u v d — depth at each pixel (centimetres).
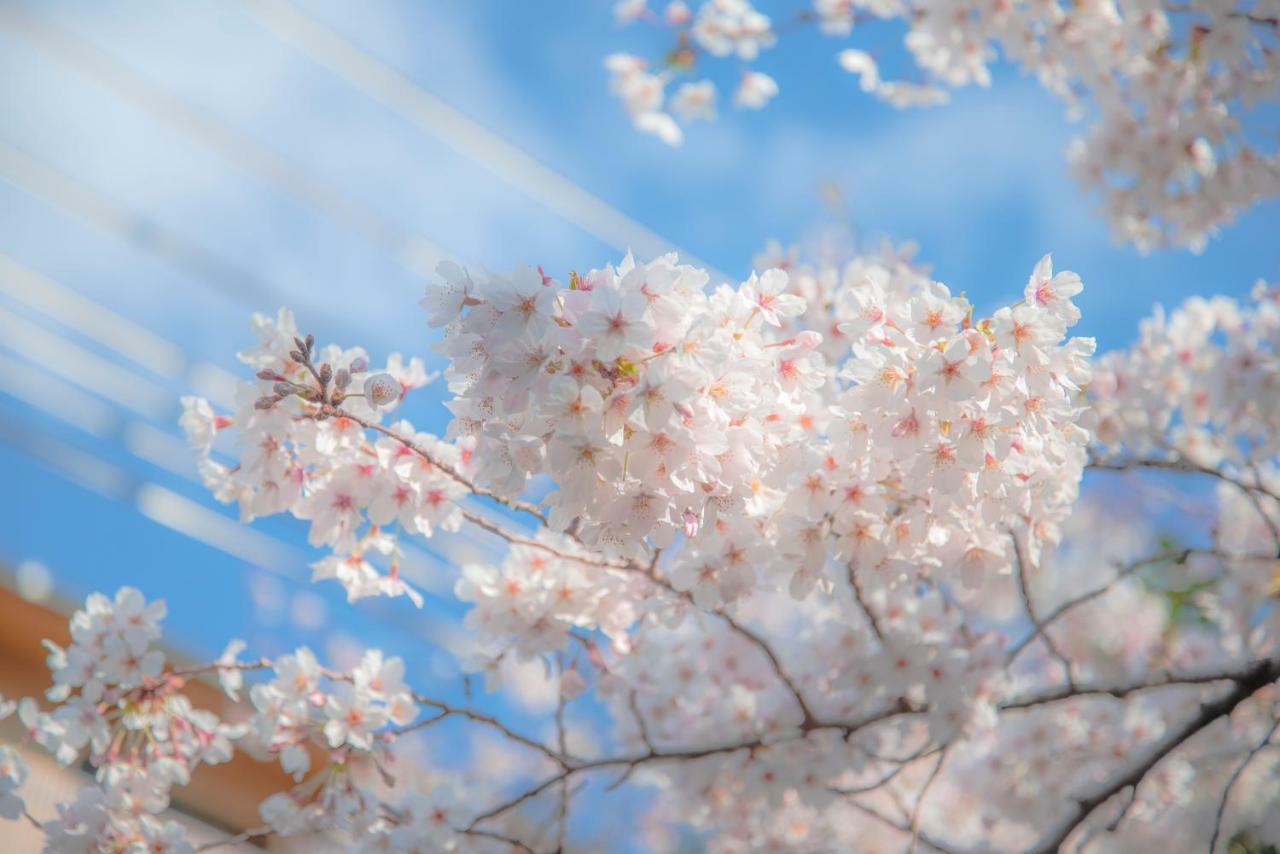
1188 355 425
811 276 378
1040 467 239
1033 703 360
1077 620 563
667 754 353
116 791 310
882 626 371
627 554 218
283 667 310
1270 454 413
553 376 202
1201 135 400
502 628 305
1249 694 341
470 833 333
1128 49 399
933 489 236
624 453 208
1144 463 366
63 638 489
